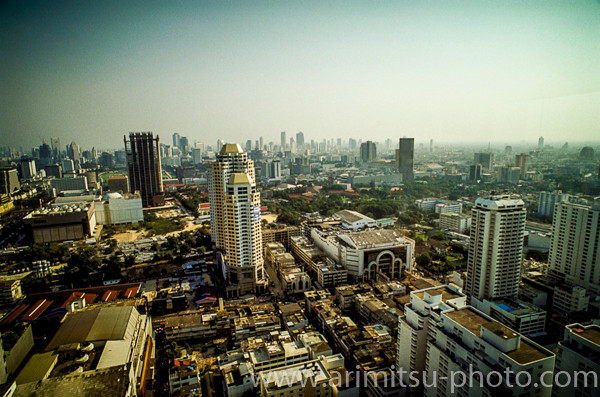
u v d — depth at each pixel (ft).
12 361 582.35
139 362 598.34
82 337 580.30
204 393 570.05
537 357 376.89
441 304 517.96
